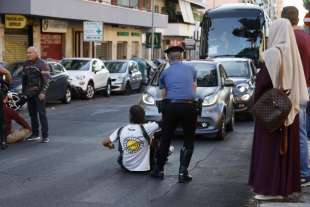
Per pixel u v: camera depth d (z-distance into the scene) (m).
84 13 34.12
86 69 25.64
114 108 20.62
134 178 8.52
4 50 28.70
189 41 28.78
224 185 8.09
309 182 7.23
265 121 6.35
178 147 11.46
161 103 8.38
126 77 29.34
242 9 24.77
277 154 6.51
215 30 24.73
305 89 6.56
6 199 7.21
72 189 7.80
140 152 8.87
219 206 6.95
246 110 16.33
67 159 10.02
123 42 47.00
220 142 12.35
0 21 28.02
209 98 12.43
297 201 6.56
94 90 25.86
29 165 9.45
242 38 24.44
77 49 37.22
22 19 27.98
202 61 13.85
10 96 17.53
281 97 6.30
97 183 8.17
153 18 45.22
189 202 7.14
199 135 13.32
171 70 8.35
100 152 10.77
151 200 7.24
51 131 13.83
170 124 8.33
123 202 7.13
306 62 7.14
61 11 30.89
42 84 11.92
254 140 6.74
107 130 14.09
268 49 6.52
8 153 10.62
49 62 21.70
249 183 6.86
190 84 8.30
